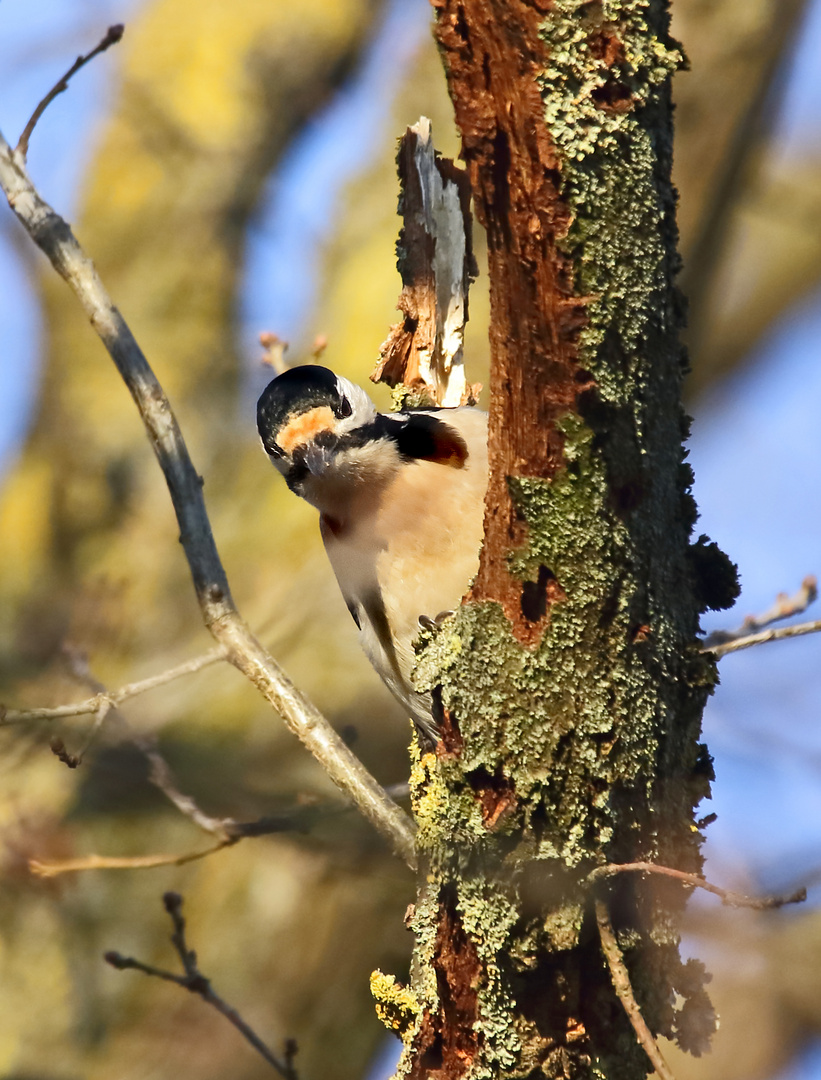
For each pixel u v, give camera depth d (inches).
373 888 450.9
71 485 637.3
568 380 211.2
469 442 292.8
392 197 554.3
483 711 219.9
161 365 648.4
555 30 201.5
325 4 669.9
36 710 267.7
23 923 470.9
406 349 340.8
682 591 226.4
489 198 206.4
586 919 214.5
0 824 426.3
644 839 217.9
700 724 229.3
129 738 327.0
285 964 453.7
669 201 214.7
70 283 304.7
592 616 216.4
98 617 538.3
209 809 370.9
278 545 502.6
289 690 284.2
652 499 218.4
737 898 197.0
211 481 591.5
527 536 218.1
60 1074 461.4
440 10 202.1
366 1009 454.3
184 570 596.1
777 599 339.3
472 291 456.8
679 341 221.5
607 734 216.2
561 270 206.1
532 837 216.4
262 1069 444.8
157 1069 448.8
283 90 665.6
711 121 458.3
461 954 222.2
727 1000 342.0
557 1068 216.5
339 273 550.0
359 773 279.9
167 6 682.8
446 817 224.8
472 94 203.3
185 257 663.8
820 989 325.7
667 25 211.6
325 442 291.1
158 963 465.1
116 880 471.2
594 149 203.9
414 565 287.4
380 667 306.3
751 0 458.9
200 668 283.6
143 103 666.2
